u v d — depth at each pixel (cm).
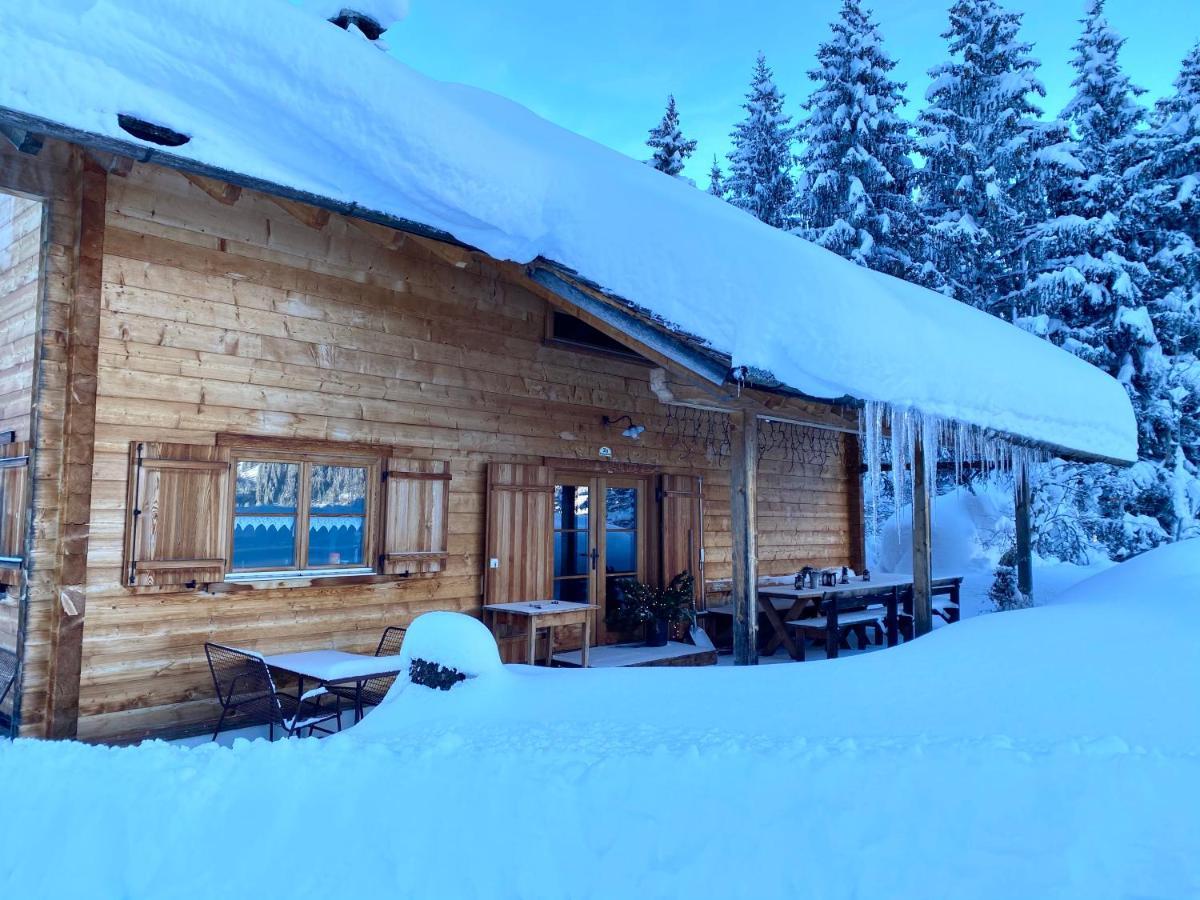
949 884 256
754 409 640
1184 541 785
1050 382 858
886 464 1280
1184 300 1872
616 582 894
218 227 589
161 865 286
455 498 727
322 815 307
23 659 495
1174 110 2019
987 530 1697
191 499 561
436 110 559
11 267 618
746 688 468
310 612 629
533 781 320
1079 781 296
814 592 884
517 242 600
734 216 772
